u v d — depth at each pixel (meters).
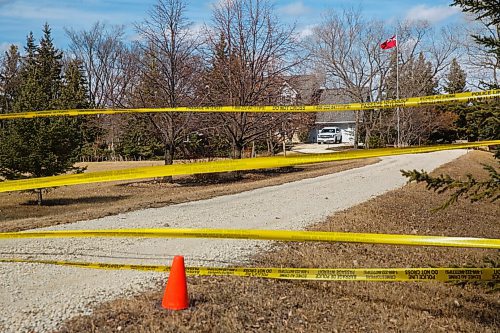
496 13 4.77
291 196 15.08
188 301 5.37
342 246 8.43
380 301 5.94
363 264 7.41
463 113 5.35
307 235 4.37
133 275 6.46
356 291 6.20
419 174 4.57
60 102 19.59
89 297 5.61
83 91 54.25
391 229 10.47
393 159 32.38
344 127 61.06
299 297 5.94
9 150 17.72
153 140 45.19
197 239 8.59
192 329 4.83
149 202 13.56
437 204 14.34
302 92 27.66
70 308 5.27
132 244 8.16
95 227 9.79
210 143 28.47
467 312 5.75
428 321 5.43
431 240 4.08
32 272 6.48
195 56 24.52
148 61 24.14
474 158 29.19
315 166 32.03
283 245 8.34
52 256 7.31
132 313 5.12
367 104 4.11
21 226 9.74
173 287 5.24
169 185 24.00
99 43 63.31
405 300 6.01
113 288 5.94
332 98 56.09
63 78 57.78
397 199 14.55
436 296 6.21
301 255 7.77
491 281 4.62
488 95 3.81
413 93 52.09
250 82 24.77
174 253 7.66
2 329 4.71
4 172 18.06
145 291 5.87
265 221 10.77
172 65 23.78
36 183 5.13
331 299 5.94
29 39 54.19
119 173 4.84
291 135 31.16
